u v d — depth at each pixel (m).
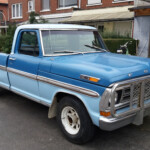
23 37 4.27
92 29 4.70
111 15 13.34
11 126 4.00
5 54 4.75
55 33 4.02
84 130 3.14
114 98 2.75
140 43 11.32
